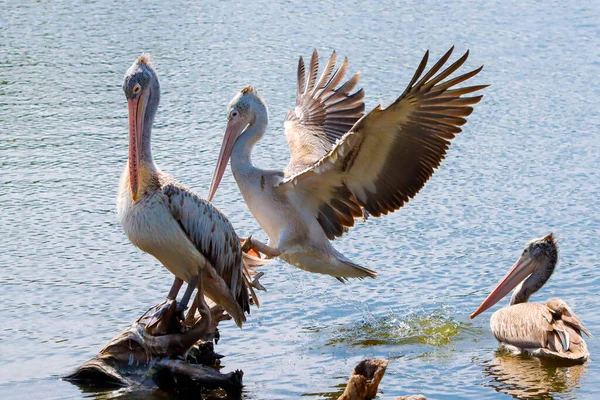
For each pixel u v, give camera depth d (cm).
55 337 1336
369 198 1274
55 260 1617
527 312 1312
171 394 1180
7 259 1619
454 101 1159
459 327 1380
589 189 1909
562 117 2380
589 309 1407
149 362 1216
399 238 1709
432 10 3519
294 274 1585
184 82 2695
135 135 1180
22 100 2553
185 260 1202
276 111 2409
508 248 1652
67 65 2877
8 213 1819
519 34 3147
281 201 1317
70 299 1466
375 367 1047
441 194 1916
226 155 1373
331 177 1273
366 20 3381
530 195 1891
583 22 3275
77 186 1961
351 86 1543
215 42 3117
